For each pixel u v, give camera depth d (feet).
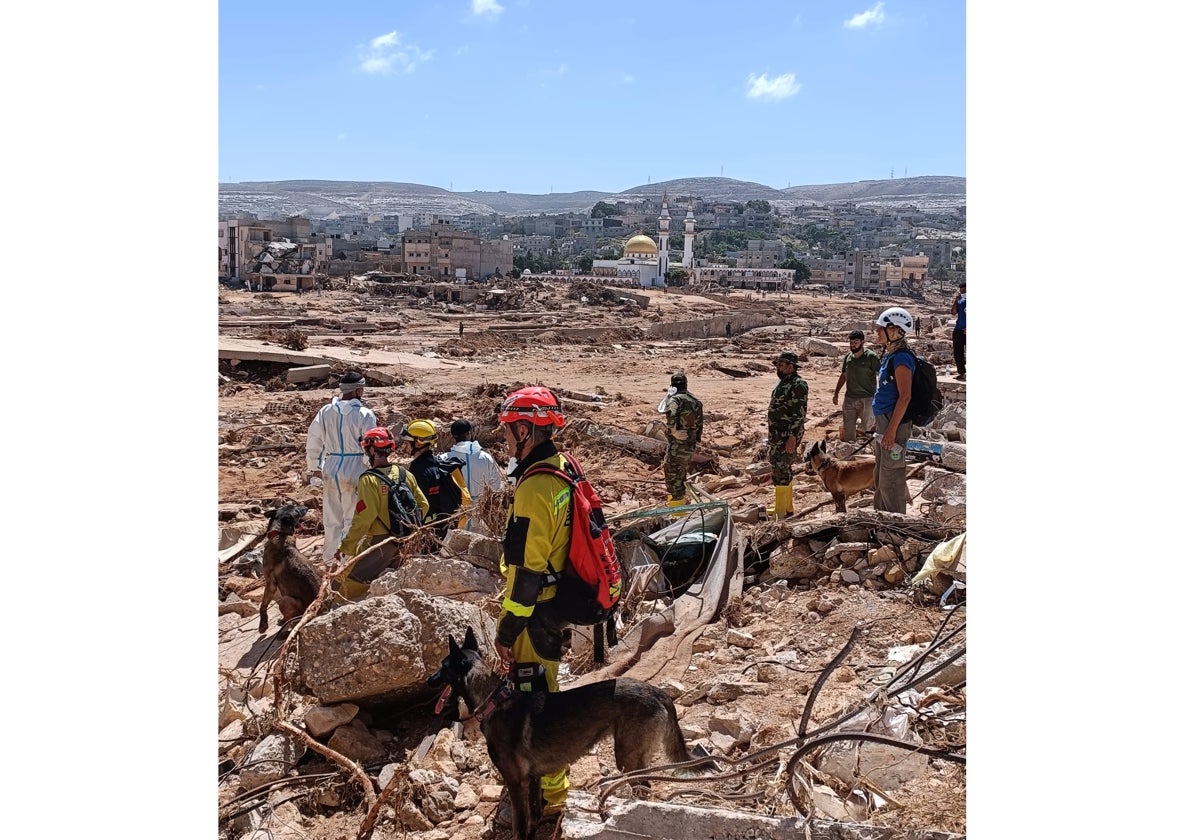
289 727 16.80
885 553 25.03
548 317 236.22
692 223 611.88
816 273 639.76
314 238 447.01
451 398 87.71
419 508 26.66
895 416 27.50
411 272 436.76
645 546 27.99
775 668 20.54
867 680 19.54
